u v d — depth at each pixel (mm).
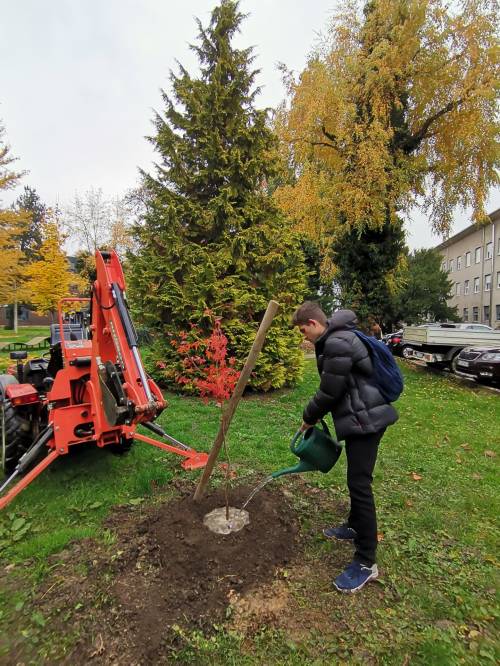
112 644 2082
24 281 18422
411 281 29141
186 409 6453
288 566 2643
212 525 2881
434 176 13719
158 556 2646
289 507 3309
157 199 7844
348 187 12648
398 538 3012
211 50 8203
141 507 3396
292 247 8039
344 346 2400
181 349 5695
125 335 3066
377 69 12305
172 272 7484
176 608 2270
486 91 11414
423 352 12086
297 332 8445
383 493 3766
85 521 3211
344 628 2201
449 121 12797
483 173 12750
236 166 7770
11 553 2840
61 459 4309
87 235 28953
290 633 2162
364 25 12969
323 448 2836
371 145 11891
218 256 7539
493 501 3602
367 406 2443
